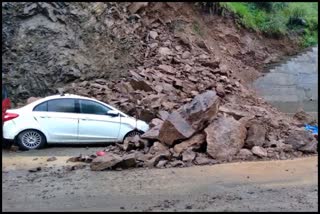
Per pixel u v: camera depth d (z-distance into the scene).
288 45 26.06
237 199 7.71
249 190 8.36
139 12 21.09
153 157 10.71
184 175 9.58
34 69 17.28
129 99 16.14
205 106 11.65
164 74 18.52
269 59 24.73
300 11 28.05
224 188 8.50
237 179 9.25
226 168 10.29
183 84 17.94
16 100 16.66
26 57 17.55
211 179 9.23
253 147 11.66
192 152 11.08
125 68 18.50
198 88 18.00
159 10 21.73
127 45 19.33
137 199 7.70
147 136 11.91
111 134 13.41
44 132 12.85
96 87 16.83
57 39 18.17
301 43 26.50
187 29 21.84
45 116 12.90
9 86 16.81
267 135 12.83
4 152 12.34
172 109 15.59
